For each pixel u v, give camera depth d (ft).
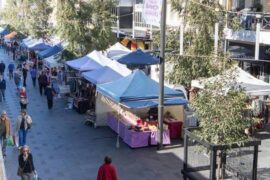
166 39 69.77
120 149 57.98
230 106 37.24
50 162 52.90
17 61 153.38
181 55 62.13
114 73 70.49
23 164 42.57
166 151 57.21
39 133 65.16
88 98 79.46
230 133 37.68
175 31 70.79
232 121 37.04
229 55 64.34
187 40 68.18
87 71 76.69
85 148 58.34
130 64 72.79
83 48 92.84
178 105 59.47
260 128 66.33
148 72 95.71
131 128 58.90
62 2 92.79
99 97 68.23
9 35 161.58
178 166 51.72
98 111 68.64
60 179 47.65
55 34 112.88
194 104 38.93
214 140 37.78
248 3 79.61
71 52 92.32
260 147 58.85
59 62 96.58
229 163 43.09
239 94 38.09
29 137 63.05
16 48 159.53
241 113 37.68
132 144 57.93
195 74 67.41
